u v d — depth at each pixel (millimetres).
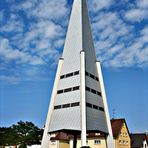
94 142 75250
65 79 66688
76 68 65312
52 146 81750
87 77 64938
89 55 68000
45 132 65562
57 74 68375
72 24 70688
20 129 112000
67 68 67250
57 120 64438
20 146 104375
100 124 64500
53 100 67000
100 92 68125
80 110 60969
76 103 62406
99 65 70000
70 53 68125
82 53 65125
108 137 66062
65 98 64875
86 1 73000
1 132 120812
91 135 75875
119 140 79062
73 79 65000
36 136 108812
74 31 69500
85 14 71125
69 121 62094
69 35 70250
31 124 113688
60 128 63000
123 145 80625
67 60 68188
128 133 83812
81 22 68938
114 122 83000
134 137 93688
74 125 60969
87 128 60438
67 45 69688
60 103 65438
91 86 65438
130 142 87562
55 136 83062
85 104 61062
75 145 68875
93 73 67625
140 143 91125
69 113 62812
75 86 64000
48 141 65000
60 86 67000
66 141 82375
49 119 66188
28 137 106812
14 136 110938
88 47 68562
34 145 97375
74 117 61562
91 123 61781
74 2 72625
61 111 64562
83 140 58406
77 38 68062
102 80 69125
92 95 64875
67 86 65562
